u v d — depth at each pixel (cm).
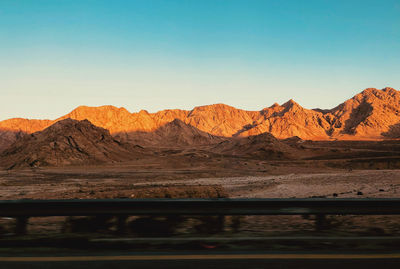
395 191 4134
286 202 826
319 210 827
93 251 599
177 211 810
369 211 834
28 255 573
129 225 809
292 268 509
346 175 8275
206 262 534
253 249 611
